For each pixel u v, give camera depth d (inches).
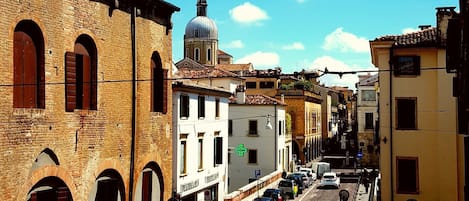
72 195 672.4
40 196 633.0
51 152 637.3
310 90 3218.5
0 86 556.4
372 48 1112.2
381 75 1076.5
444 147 1039.6
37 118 611.5
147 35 837.2
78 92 700.0
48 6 629.9
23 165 591.2
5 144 565.3
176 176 1202.6
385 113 1074.7
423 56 1058.1
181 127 1228.5
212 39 4340.6
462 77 700.7
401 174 1069.1
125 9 780.0
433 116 1056.8
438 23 1045.2
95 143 717.3
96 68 717.3
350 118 5300.2
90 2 703.7
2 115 560.1
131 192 800.3
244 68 3570.4
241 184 2193.7
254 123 2186.3
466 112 702.5
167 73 898.7
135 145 807.7
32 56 617.6
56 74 644.7
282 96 2443.4
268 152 2172.7
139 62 815.1
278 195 1684.3
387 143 1072.2
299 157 2984.7
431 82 1057.5
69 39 665.6
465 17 630.5
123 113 778.2
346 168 2950.3
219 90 1465.3
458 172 1033.5
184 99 1249.4
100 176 739.4
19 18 584.1
